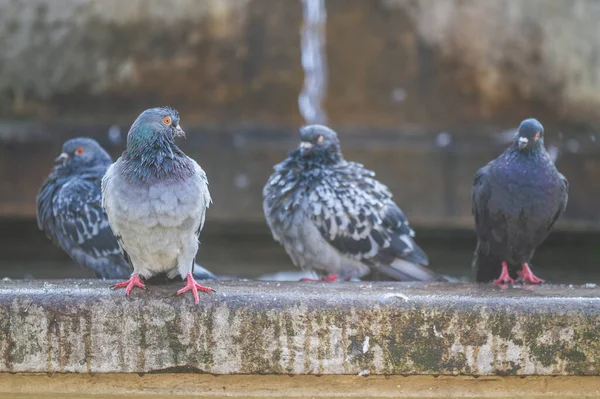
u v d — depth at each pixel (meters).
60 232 9.96
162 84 17.53
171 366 6.38
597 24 17.23
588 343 6.36
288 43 17.70
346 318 6.32
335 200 10.23
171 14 17.05
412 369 6.38
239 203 16.83
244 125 17.48
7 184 16.33
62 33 17.05
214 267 15.31
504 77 17.45
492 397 6.52
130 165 7.07
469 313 6.34
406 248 10.54
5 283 7.00
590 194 16.59
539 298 6.44
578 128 17.59
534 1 17.28
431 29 17.53
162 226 7.02
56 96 17.31
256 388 6.52
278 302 6.34
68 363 6.34
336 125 17.83
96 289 6.55
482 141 17.30
